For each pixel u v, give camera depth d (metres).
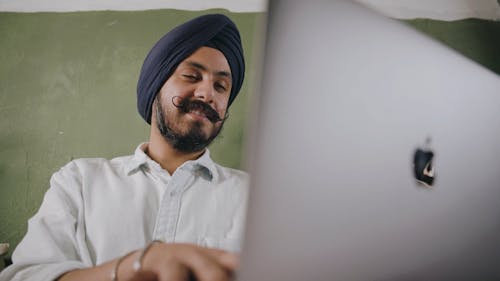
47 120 1.36
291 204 0.32
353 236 0.37
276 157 0.30
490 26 1.36
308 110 0.32
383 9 1.38
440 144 0.45
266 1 0.30
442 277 0.49
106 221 1.01
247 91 1.32
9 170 1.33
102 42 1.40
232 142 1.28
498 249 0.55
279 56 0.30
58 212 0.97
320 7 0.33
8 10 1.44
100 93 1.36
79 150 1.33
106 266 0.54
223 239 1.06
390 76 0.39
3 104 1.37
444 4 1.38
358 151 0.36
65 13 1.43
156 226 1.05
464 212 0.49
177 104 1.17
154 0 1.41
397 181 0.40
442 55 0.46
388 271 0.42
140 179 1.12
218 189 1.15
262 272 0.31
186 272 0.42
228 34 1.22
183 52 1.16
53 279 0.64
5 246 1.06
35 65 1.40
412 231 0.43
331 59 0.34
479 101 0.50
